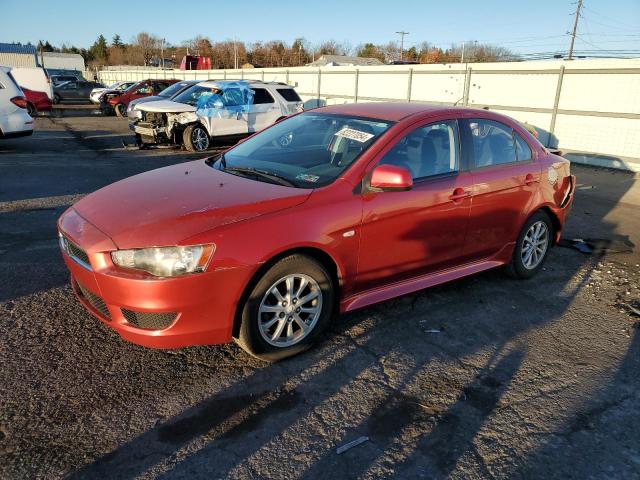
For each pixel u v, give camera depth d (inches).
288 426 108.4
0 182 330.0
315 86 980.6
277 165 153.5
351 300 143.4
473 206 163.6
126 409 111.2
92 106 1240.8
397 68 763.4
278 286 127.7
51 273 181.9
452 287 184.2
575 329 156.6
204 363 130.0
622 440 108.3
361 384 124.0
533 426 111.6
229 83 506.9
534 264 196.2
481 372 131.3
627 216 302.8
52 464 95.1
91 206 135.1
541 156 191.8
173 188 138.4
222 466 96.7
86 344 136.2
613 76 483.8
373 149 144.1
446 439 106.5
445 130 161.3
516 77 581.9
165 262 111.2
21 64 1967.3
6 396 113.3
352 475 96.0
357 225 135.3
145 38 4485.7
